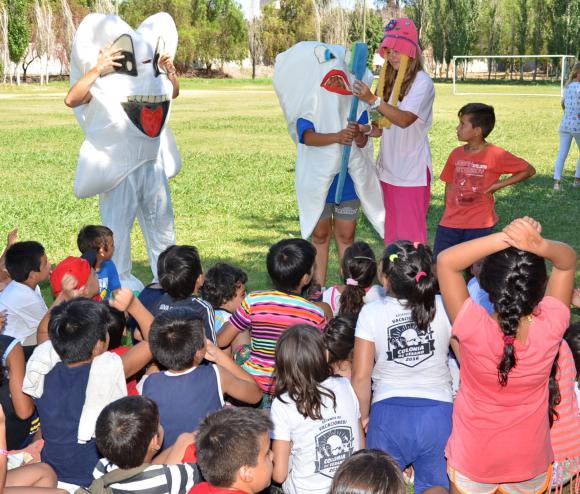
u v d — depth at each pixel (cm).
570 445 336
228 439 269
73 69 635
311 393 321
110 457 288
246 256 821
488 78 7481
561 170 1142
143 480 289
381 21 6975
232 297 479
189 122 2598
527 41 7338
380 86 639
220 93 4928
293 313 405
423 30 7581
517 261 272
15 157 1670
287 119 665
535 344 279
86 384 340
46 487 325
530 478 296
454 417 304
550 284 301
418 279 331
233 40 7712
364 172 654
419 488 345
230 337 416
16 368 382
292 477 332
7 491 318
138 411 289
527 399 287
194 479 297
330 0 7375
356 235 902
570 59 6631
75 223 1004
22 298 480
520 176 643
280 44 7731
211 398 341
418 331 338
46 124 2564
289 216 1025
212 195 1178
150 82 634
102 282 561
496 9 7650
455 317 287
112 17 626
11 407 393
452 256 282
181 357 337
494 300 278
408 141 642
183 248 450
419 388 341
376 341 342
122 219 641
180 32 7369
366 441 351
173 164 706
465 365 292
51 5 6259
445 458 334
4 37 5675
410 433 335
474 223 656
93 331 341
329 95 642
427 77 626
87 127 630
